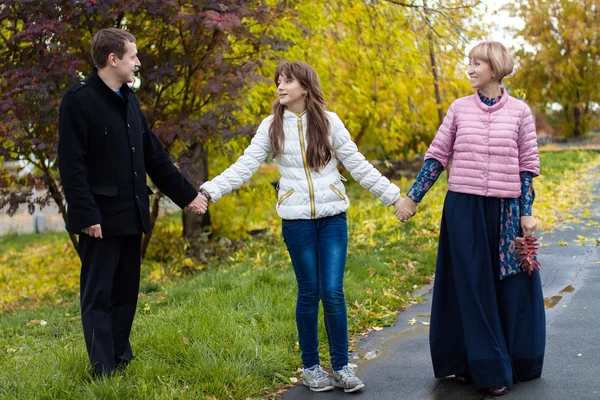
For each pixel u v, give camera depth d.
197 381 3.65
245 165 3.81
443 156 3.67
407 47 11.03
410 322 4.99
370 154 20.67
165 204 10.52
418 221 9.63
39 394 3.39
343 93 12.67
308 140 3.57
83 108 3.49
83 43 7.87
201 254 9.90
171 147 8.54
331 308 3.60
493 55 3.51
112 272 3.63
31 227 18.89
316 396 3.61
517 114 3.54
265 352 4.04
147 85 8.02
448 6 9.95
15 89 7.14
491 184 3.49
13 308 8.56
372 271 6.44
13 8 7.26
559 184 14.35
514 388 3.48
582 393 3.35
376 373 3.92
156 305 6.08
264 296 5.28
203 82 8.34
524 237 3.50
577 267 6.48
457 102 3.67
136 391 3.48
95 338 3.58
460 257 3.50
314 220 3.61
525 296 3.53
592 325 4.53
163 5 7.29
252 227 12.02
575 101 33.34
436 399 3.43
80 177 3.46
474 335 3.42
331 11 10.49
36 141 7.18
